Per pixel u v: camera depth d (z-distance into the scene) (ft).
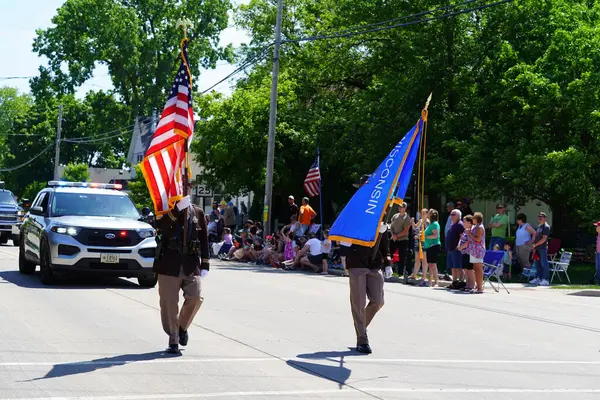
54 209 56.03
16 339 32.27
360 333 32.71
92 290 51.21
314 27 131.95
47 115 271.08
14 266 68.23
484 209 126.82
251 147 119.55
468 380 28.02
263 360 29.91
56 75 203.21
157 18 203.31
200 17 202.08
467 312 49.44
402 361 31.14
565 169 82.23
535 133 88.74
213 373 27.09
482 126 99.14
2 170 274.36
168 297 30.22
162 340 33.30
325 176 126.31
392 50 105.91
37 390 23.70
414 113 100.83
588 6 95.81
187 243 30.19
